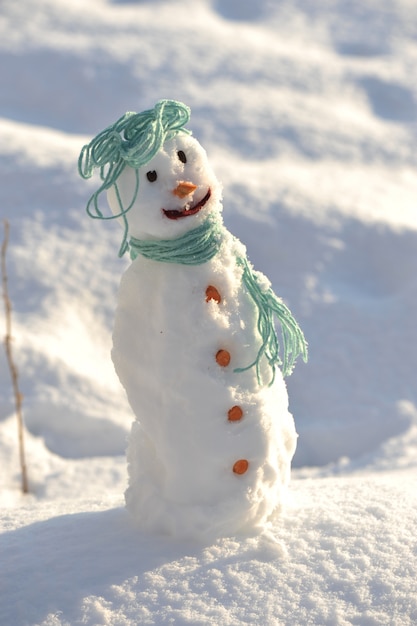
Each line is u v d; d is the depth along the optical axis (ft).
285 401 6.86
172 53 28.19
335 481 8.13
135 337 6.49
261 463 6.43
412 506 6.88
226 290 6.40
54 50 27.68
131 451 6.87
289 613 5.73
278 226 18.37
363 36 31.24
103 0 33.68
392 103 26.32
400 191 21.15
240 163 21.97
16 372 13.15
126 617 5.80
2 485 12.31
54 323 15.75
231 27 31.71
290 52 29.04
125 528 6.80
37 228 18.20
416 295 16.93
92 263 17.40
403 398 14.87
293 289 17.19
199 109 24.61
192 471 6.38
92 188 19.35
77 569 6.31
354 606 5.76
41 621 5.86
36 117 25.25
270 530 6.61
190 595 5.93
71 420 13.62
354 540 6.37
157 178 6.25
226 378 6.32
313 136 23.56
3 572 6.41
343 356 15.72
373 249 18.20
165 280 6.34
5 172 19.74
